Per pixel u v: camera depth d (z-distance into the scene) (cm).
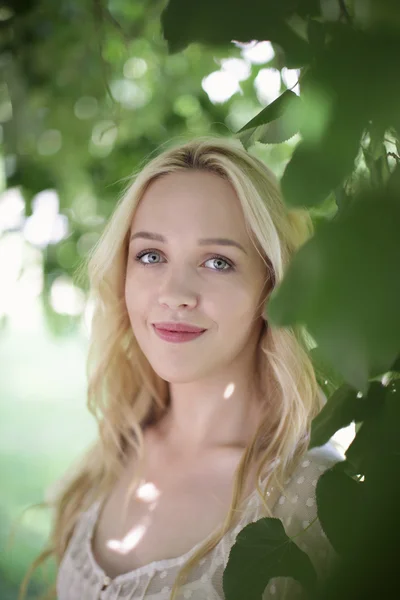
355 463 57
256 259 125
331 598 41
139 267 129
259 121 60
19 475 553
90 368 158
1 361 875
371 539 42
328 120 41
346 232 36
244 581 71
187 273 122
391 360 35
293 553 71
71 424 673
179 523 130
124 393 156
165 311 123
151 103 274
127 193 132
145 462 145
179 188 124
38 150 250
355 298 35
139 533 133
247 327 125
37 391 773
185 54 249
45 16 185
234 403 135
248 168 123
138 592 122
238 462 132
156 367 126
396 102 38
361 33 40
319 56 43
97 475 159
